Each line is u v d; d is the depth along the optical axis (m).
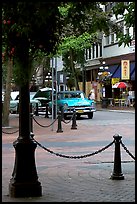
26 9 6.35
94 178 10.03
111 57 52.19
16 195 8.06
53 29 7.21
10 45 7.46
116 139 9.96
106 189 8.83
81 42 30.12
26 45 7.53
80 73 57.50
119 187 9.01
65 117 30.67
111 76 50.59
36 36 7.26
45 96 38.06
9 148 15.46
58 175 10.46
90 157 13.39
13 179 8.20
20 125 8.27
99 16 9.02
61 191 8.66
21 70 7.64
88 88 60.22
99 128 23.36
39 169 11.30
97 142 17.02
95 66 57.47
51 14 6.57
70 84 55.84
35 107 36.66
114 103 49.62
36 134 20.17
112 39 51.88
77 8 6.83
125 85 45.75
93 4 6.84
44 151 14.60
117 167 9.91
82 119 30.95
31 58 7.70
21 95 8.19
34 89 59.59
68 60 47.94
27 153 8.20
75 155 13.53
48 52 7.53
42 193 8.47
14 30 7.07
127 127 23.89
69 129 22.78
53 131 21.70
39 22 6.62
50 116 34.84
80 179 9.93
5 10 6.91
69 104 30.55
